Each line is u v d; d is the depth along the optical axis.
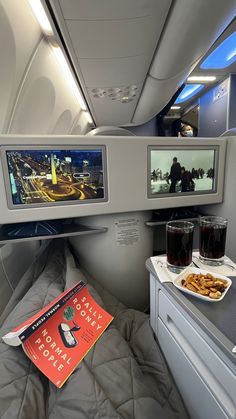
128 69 1.96
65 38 1.38
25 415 0.49
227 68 3.78
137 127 5.61
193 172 1.06
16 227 1.02
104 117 4.08
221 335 0.43
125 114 3.98
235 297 0.56
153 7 1.13
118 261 1.12
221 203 1.14
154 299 0.75
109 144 0.92
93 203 0.95
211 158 1.07
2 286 1.26
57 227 1.04
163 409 0.55
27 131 1.84
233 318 0.48
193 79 4.22
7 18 1.01
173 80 2.30
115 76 2.10
